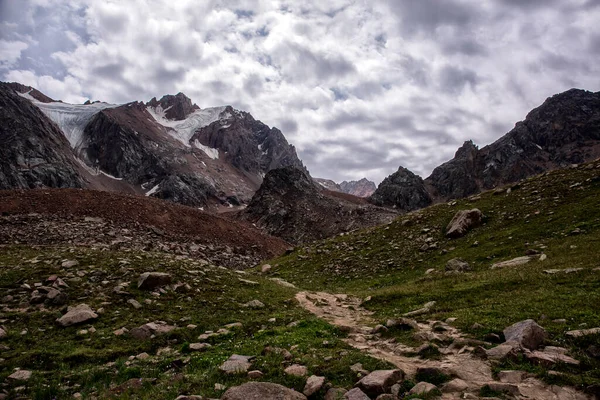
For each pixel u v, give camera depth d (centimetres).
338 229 14475
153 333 1728
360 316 2150
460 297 2112
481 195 5150
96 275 2406
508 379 1023
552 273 2086
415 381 1064
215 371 1211
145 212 8125
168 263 2917
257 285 2852
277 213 16275
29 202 6894
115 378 1271
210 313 2073
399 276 3375
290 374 1141
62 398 1143
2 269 2383
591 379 959
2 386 1205
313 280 3962
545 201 3975
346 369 1159
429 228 4494
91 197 7938
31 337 1611
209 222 9144
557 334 1301
